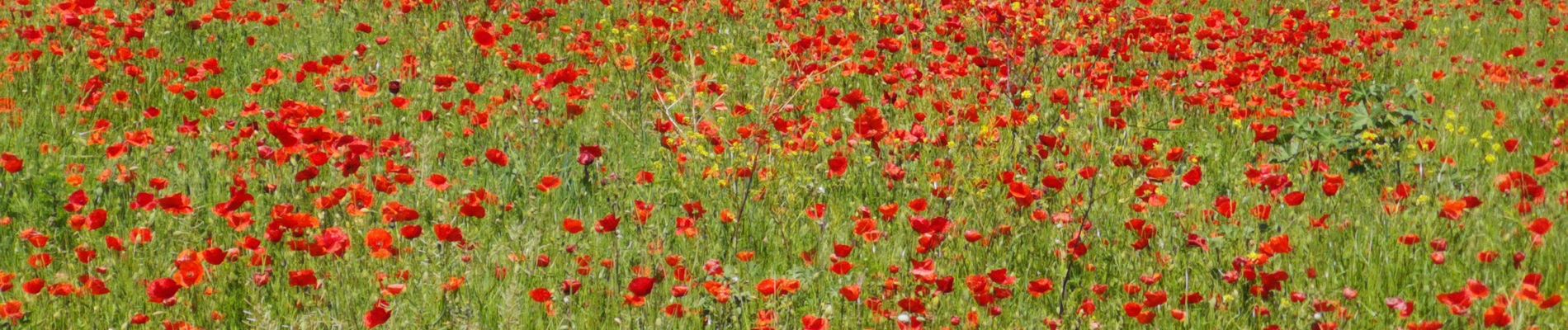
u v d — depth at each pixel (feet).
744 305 12.80
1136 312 12.24
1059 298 13.83
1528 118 21.63
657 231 14.74
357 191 14.38
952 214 15.85
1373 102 21.15
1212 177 18.28
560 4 29.55
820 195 16.85
